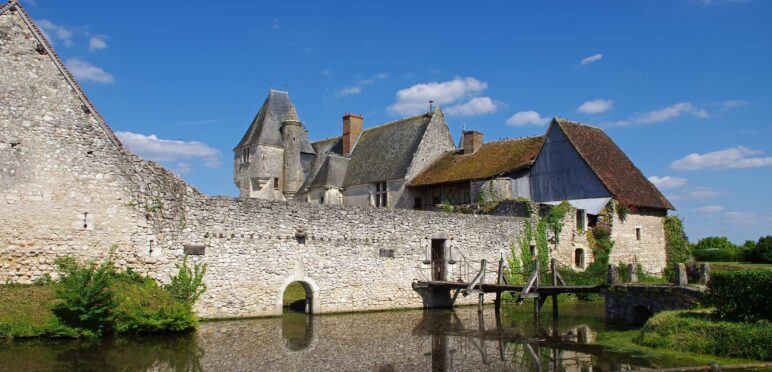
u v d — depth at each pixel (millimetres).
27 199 15547
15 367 11664
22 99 15797
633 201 29109
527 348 14781
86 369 11734
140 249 16938
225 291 18547
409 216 23125
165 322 15531
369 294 21672
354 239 21500
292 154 38156
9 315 14078
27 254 15398
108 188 16625
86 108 16609
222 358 13219
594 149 30375
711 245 45344
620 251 28375
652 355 13359
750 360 12164
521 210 27219
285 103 40438
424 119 35406
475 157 32281
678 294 16688
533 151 30438
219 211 18688
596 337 16062
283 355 13742
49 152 15961
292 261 19969
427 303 23312
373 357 13750
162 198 17578
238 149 39562
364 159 36812
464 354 14109
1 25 15758
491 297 25375
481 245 25109
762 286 13133
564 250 27531
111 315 14969
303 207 20438
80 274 14648
